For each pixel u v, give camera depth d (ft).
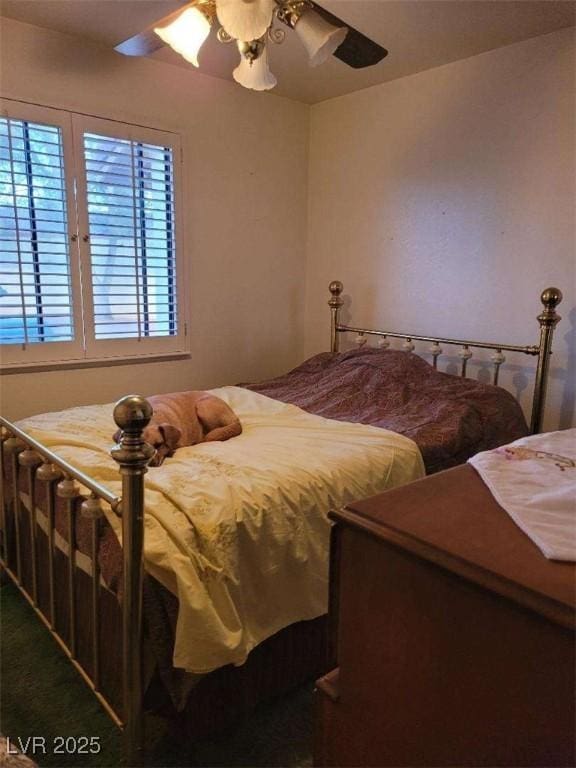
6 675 5.33
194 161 9.67
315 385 9.14
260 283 11.06
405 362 8.71
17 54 7.59
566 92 7.67
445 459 6.67
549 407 8.35
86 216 8.49
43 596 5.76
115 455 3.50
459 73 8.80
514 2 6.93
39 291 8.21
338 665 2.81
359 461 5.78
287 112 10.84
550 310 7.73
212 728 4.55
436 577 2.19
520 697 1.96
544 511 2.55
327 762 2.91
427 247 9.62
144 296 9.36
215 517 4.42
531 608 1.86
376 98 10.00
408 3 6.98
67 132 8.14
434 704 2.28
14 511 6.13
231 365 10.86
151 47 5.97
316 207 11.42
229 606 4.26
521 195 8.30
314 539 5.10
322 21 5.01
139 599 3.73
